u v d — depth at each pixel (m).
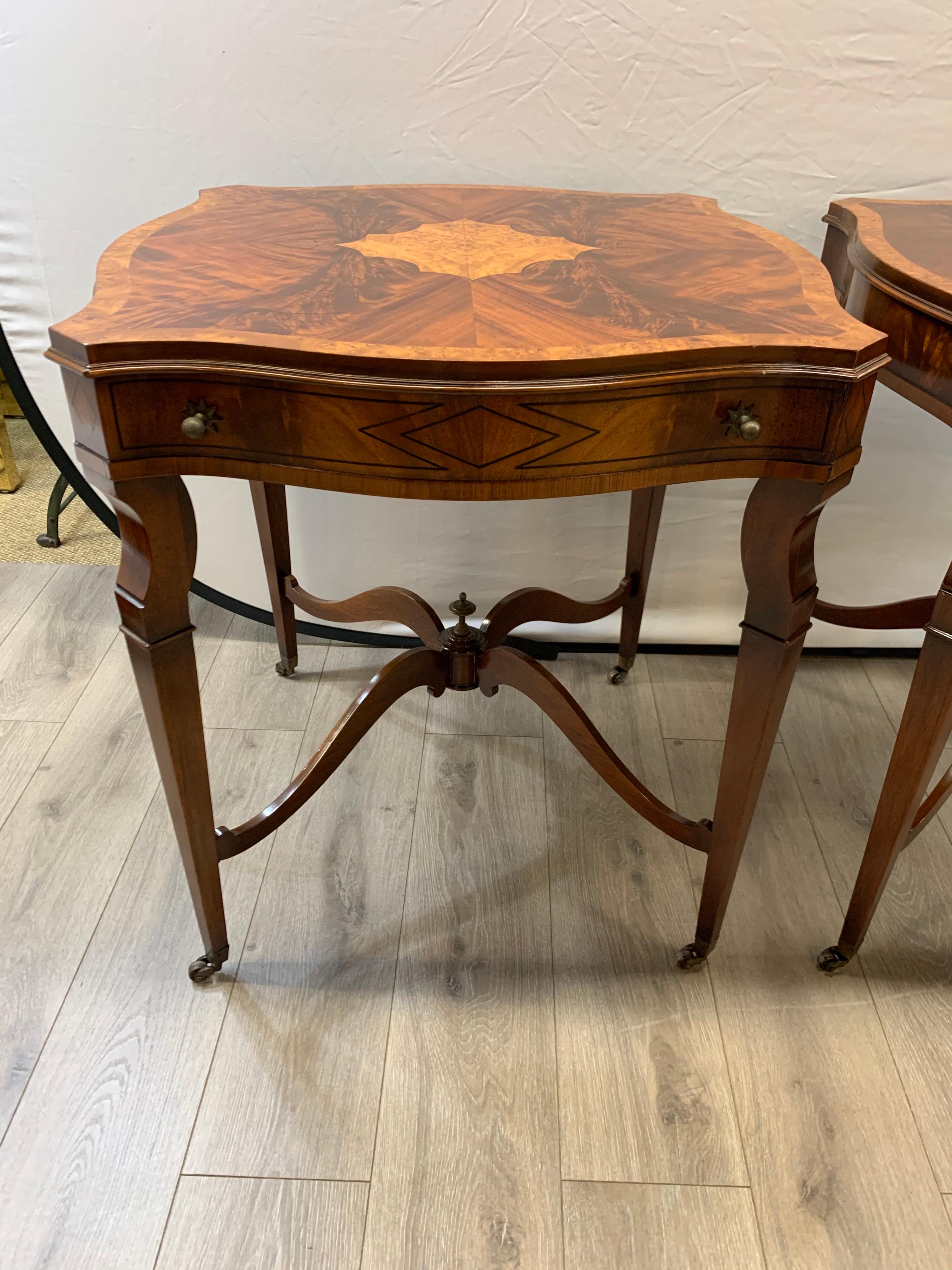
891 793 0.86
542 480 0.66
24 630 1.44
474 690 1.34
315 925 1.01
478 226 0.92
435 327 0.65
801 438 0.66
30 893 1.03
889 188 1.13
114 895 1.03
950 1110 0.86
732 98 1.08
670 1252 0.75
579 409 0.63
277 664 1.40
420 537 1.37
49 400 1.31
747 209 1.16
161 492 0.68
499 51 1.06
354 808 1.16
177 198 1.17
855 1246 0.76
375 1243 0.75
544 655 1.45
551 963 0.98
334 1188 0.78
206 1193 0.78
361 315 0.67
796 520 0.70
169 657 0.75
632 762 1.25
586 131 1.11
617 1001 0.94
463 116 1.10
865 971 0.98
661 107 1.09
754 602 0.76
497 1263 0.74
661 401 0.64
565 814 1.16
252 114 1.10
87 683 1.34
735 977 0.97
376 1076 0.87
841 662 1.46
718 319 0.68
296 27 1.05
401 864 1.09
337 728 0.97
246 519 1.36
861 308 0.84
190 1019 0.91
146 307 0.67
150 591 0.71
